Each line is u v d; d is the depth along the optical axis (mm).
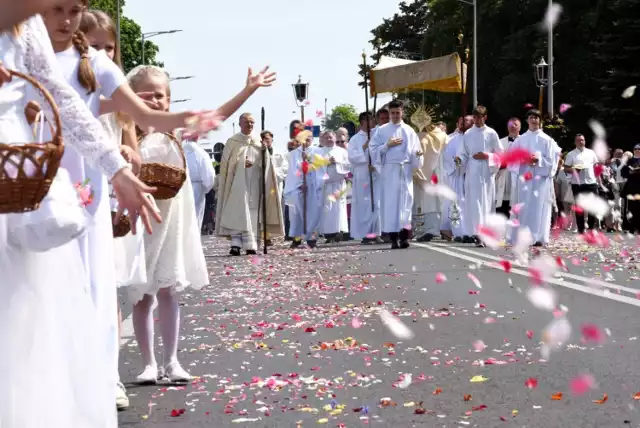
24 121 3975
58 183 3773
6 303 3734
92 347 4070
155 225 6738
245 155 20016
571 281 12312
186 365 7484
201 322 9750
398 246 20312
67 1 4535
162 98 6668
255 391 6527
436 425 5527
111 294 4633
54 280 3914
